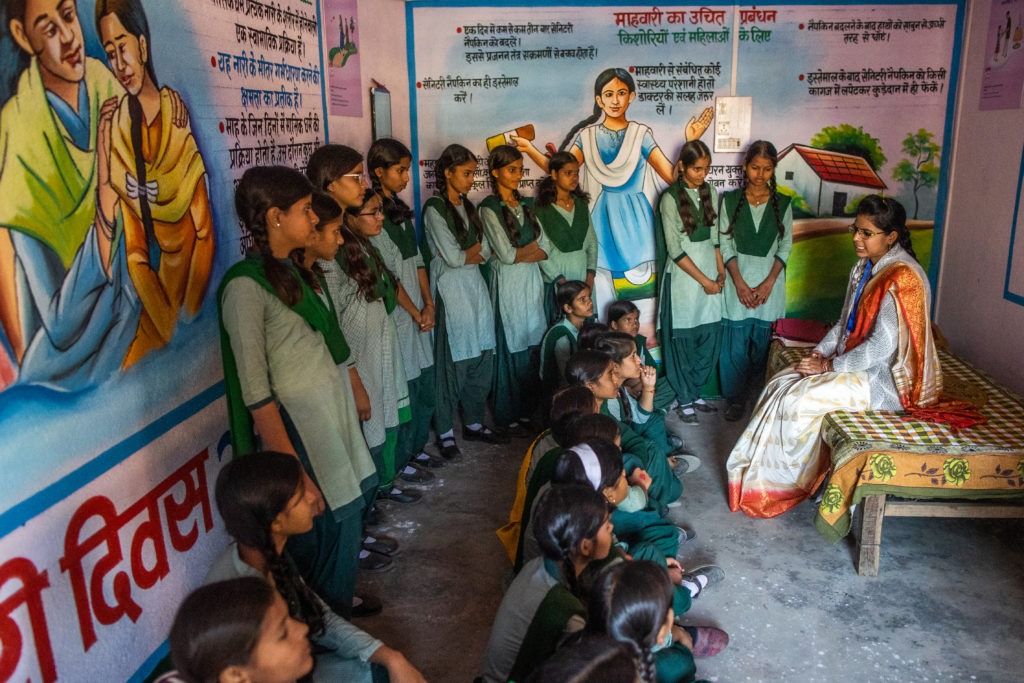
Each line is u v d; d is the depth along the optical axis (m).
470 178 4.06
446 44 4.98
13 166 1.76
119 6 2.18
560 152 4.53
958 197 4.89
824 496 3.15
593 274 4.80
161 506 2.36
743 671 2.58
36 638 1.79
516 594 2.05
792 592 3.02
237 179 2.94
